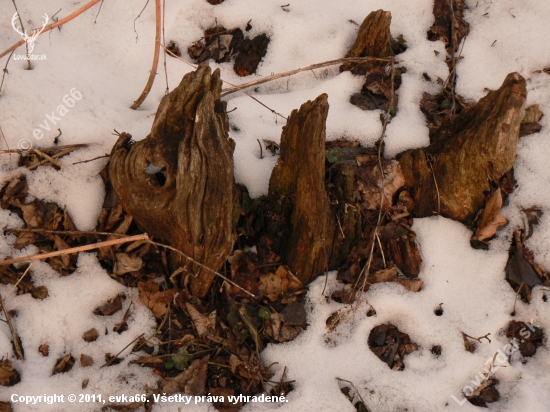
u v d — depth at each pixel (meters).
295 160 1.60
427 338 1.62
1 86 1.65
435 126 1.72
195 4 1.80
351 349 1.62
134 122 1.67
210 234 1.56
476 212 1.65
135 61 1.76
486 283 1.65
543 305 1.63
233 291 1.62
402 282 1.64
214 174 1.53
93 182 1.63
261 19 1.79
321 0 1.82
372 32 1.72
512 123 1.56
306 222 1.61
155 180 1.55
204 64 1.53
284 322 1.62
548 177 1.68
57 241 1.62
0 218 1.61
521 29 1.79
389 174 1.67
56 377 1.58
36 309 1.60
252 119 1.72
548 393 1.59
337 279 1.64
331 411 1.57
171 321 1.61
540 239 1.65
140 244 1.63
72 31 1.76
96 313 1.61
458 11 1.82
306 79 1.77
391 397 1.59
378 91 1.74
